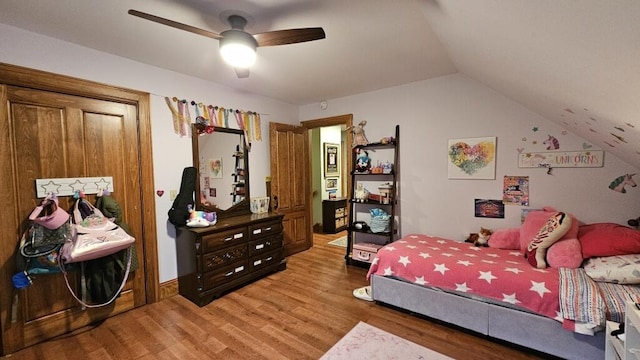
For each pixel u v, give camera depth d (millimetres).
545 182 2598
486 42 1599
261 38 1710
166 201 2775
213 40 2135
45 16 1777
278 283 3070
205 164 3062
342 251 4281
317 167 5730
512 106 2715
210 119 3127
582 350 1652
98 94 2299
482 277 1997
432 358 1811
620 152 2072
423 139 3256
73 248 1959
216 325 2248
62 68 2123
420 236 3072
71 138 2188
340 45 2242
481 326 2012
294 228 4152
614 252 1847
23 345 1993
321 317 2352
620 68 947
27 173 2002
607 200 2348
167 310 2506
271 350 1924
